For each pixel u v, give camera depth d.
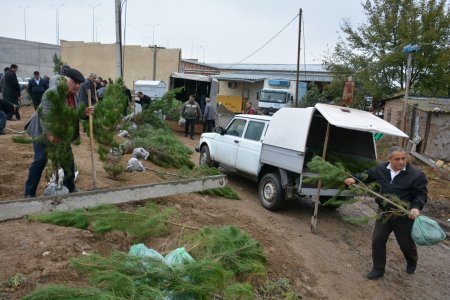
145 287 2.96
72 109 5.22
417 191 5.10
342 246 6.59
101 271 3.16
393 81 27.92
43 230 4.61
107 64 44.84
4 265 3.69
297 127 7.26
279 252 5.66
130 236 4.86
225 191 7.93
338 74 29.28
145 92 21.52
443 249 7.32
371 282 5.46
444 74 25.80
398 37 27.28
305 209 8.44
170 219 5.55
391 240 7.36
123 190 5.72
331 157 7.43
